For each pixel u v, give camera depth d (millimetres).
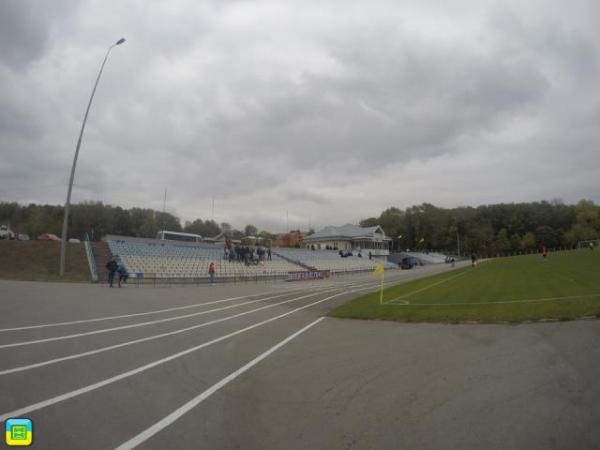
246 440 3965
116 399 5094
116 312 13000
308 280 40625
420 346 7973
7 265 28547
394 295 19609
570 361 6188
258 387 5660
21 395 5176
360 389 5473
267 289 26531
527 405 4598
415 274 45969
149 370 6473
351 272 59250
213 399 5152
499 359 6582
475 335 8688
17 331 9344
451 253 121375
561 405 4543
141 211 95188
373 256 83375
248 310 15102
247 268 42844
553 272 27016
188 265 37219
